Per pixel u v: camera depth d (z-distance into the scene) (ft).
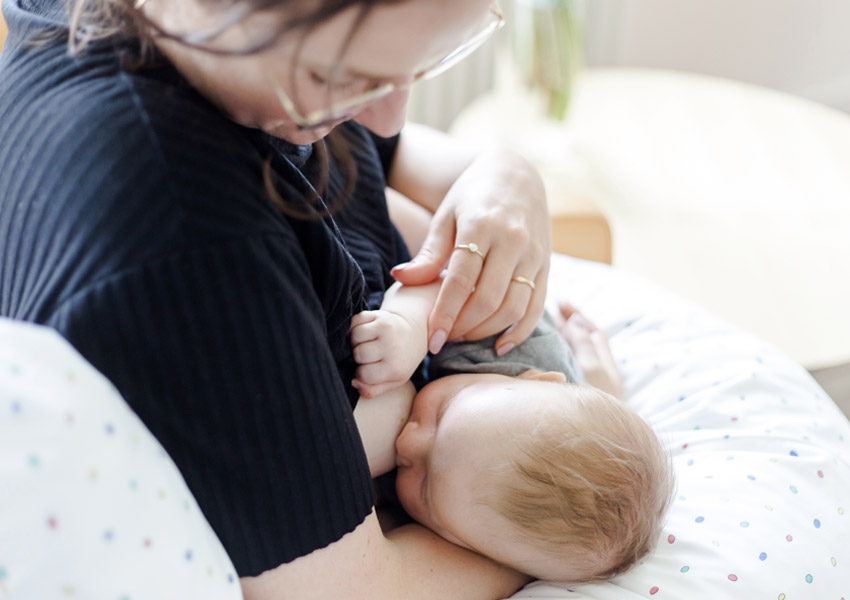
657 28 7.58
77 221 1.57
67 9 1.78
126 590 1.58
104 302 1.56
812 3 7.32
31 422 1.50
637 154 5.44
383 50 1.52
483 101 5.96
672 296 3.71
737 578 2.45
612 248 4.52
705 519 2.62
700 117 5.80
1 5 2.06
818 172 5.29
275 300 1.68
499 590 2.58
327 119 1.63
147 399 1.65
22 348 1.52
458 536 2.58
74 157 1.59
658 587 2.45
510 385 2.67
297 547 1.87
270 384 1.72
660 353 3.35
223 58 1.59
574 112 5.74
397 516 2.89
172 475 1.69
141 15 1.60
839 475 2.83
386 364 2.30
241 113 1.77
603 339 3.35
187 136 1.62
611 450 2.51
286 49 1.48
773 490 2.70
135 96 1.62
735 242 4.79
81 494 1.53
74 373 1.56
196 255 1.58
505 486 2.48
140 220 1.56
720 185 5.17
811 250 4.75
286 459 1.78
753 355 3.30
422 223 3.23
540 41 5.05
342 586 1.99
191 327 1.62
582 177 5.19
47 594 1.52
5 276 1.76
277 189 1.79
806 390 3.18
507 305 2.69
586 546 2.46
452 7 1.49
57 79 1.69
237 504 1.79
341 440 1.88
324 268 1.95
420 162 3.35
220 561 1.78
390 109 1.90
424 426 2.68
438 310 2.54
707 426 3.03
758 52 7.63
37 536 1.50
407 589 2.29
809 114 5.83
